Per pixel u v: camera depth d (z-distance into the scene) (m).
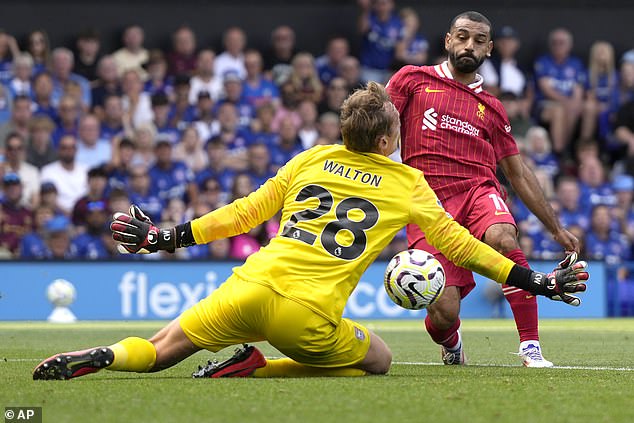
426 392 12.91
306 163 14.88
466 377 15.20
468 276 18.81
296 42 56.25
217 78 52.75
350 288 14.48
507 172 19.92
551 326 36.31
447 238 14.70
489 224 18.44
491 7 57.97
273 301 14.09
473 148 19.23
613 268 45.59
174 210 45.78
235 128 50.66
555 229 19.98
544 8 58.28
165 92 51.69
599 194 50.88
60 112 49.22
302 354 14.45
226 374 14.76
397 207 14.66
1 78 49.56
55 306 40.00
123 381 14.09
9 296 40.66
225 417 10.79
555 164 52.81
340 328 14.59
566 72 56.69
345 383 13.85
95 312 41.19
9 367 17.17
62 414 11.03
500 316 43.81
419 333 30.80
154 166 47.50
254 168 48.41
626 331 32.41
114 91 50.97
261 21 55.94
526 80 56.97
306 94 52.91
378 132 14.70
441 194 19.14
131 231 14.32
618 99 57.03
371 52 54.84
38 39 50.97
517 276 14.55
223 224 14.53
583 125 56.69
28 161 47.84
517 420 10.71
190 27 55.25
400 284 15.36
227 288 14.36
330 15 56.44
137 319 41.44
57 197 45.88
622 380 14.89
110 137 49.72
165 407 11.51
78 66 51.47
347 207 14.52
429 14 57.34
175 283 41.81
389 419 10.68
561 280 14.36
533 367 18.02
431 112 19.33
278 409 11.35
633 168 55.09
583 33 58.91
